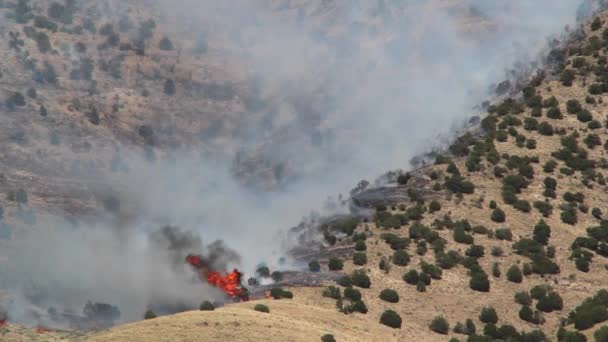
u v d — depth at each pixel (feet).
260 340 582.76
